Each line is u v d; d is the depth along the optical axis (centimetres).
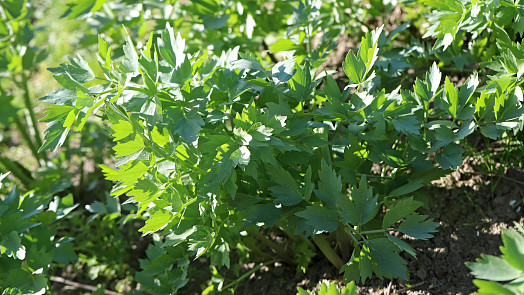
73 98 171
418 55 250
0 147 373
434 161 232
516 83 188
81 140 323
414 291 203
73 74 177
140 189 167
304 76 182
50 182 304
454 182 229
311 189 170
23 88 316
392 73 232
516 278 131
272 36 328
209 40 280
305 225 173
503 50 202
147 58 171
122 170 165
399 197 202
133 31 296
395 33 235
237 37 279
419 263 211
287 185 175
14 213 207
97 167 338
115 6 290
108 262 282
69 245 225
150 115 166
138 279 221
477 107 183
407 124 176
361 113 179
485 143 232
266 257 242
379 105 179
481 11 201
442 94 192
